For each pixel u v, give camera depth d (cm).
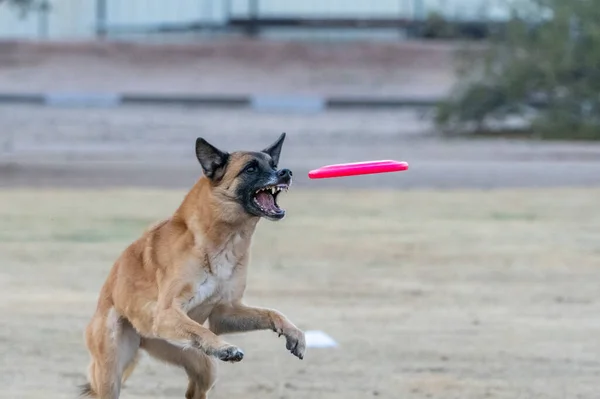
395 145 4962
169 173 3975
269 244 2667
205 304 1323
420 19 8125
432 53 7388
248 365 1633
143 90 6750
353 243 2681
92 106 6203
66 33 8369
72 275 2280
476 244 2677
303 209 3250
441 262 2456
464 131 5656
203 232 1301
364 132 5462
